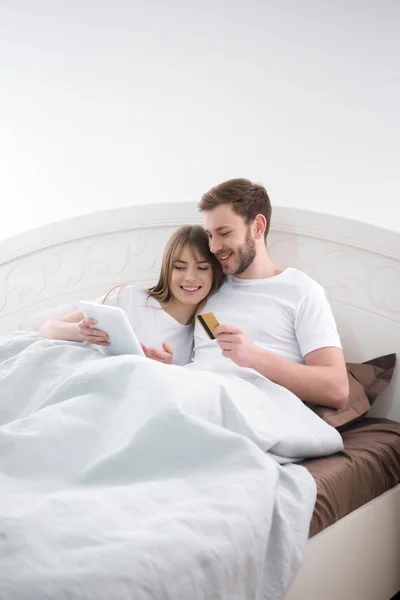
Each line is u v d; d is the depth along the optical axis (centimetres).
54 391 151
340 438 167
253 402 162
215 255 208
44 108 288
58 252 262
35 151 291
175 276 210
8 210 293
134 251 255
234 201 202
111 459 129
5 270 266
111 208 258
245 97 260
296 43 250
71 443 134
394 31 233
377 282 216
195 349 209
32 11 286
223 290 214
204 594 106
